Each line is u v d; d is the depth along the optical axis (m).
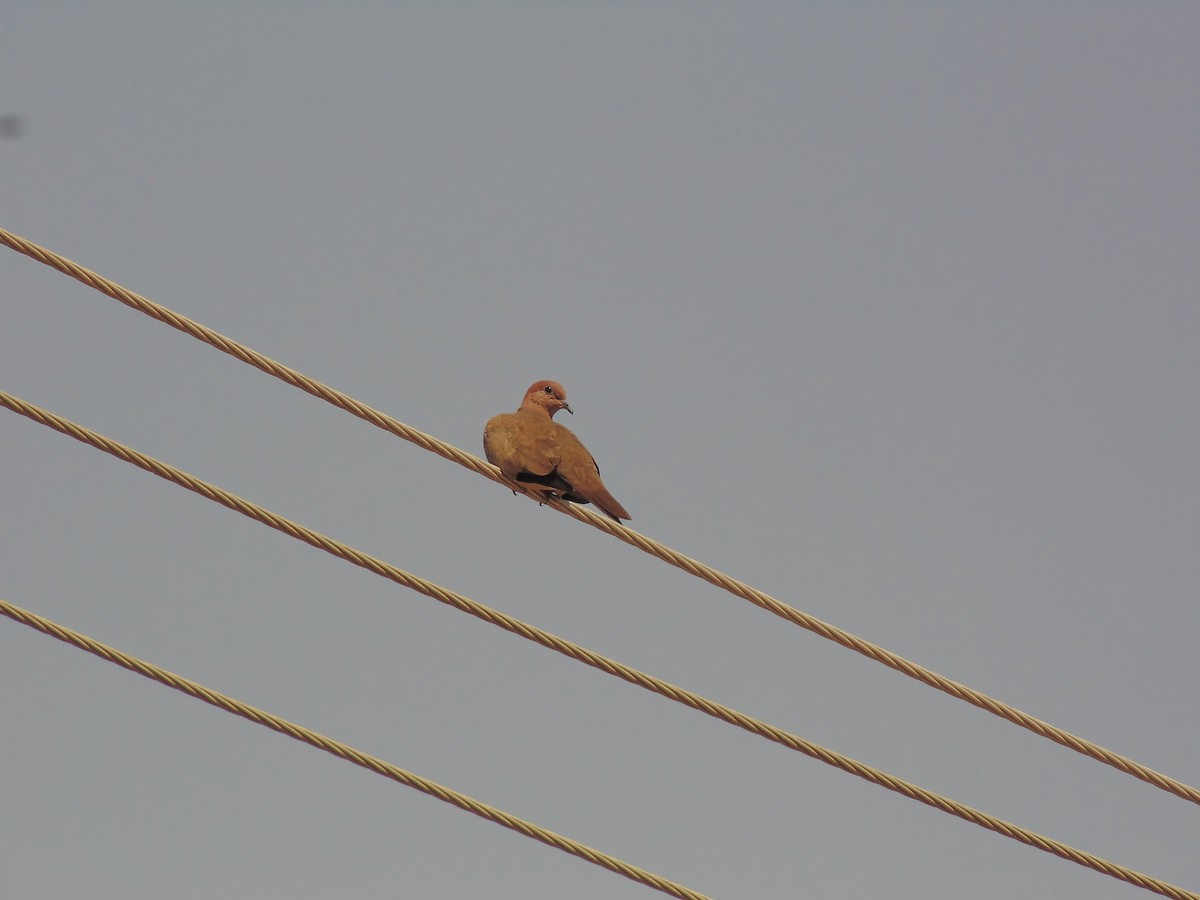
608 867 15.46
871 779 15.44
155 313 13.94
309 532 14.53
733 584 15.10
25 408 13.89
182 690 14.66
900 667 15.12
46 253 13.52
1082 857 15.85
